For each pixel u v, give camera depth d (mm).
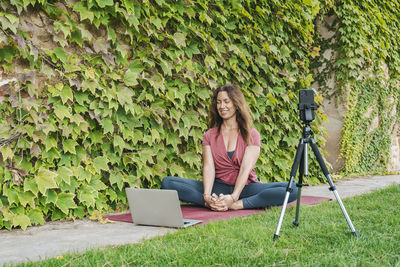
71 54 3361
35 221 3025
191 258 1968
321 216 3070
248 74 4746
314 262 1922
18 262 1988
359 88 6887
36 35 3141
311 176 5664
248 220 2924
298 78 5465
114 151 3615
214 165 3697
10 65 2996
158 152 3961
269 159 5133
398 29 7969
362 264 1884
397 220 2869
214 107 3742
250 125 3637
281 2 5102
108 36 3441
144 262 1918
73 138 3297
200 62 4324
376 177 6793
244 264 1881
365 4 6914
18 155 3035
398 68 7711
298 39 5434
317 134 5742
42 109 3115
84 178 3363
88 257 2014
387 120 7617
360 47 6676
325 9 6535
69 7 3248
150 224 2988
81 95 3344
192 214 3305
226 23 4527
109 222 3189
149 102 3871
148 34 3672
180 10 3980
